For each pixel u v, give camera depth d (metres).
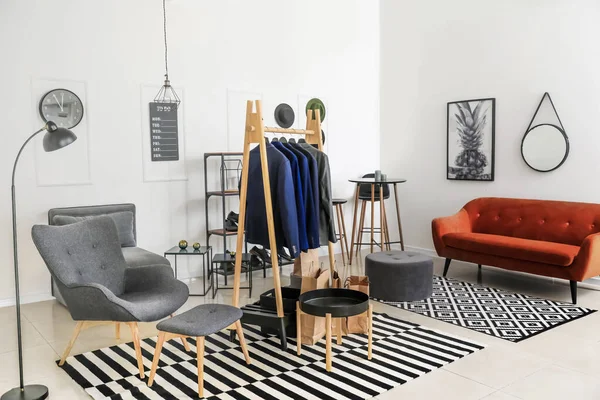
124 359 3.25
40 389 2.79
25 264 4.50
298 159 3.47
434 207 6.37
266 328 3.70
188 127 5.31
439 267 5.81
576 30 4.91
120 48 4.88
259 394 2.75
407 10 6.52
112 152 4.88
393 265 4.45
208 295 4.73
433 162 6.34
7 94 4.34
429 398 2.69
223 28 5.50
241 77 5.67
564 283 5.07
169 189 5.23
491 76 5.64
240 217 3.49
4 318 4.10
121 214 4.59
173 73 5.20
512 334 3.65
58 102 4.55
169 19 5.14
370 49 6.86
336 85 6.53
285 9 6.00
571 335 3.63
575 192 5.01
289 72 6.07
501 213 5.32
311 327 3.45
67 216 4.06
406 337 3.59
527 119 5.36
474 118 5.80
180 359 3.24
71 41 4.61
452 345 3.44
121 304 2.82
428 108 6.35
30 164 4.47
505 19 5.48
